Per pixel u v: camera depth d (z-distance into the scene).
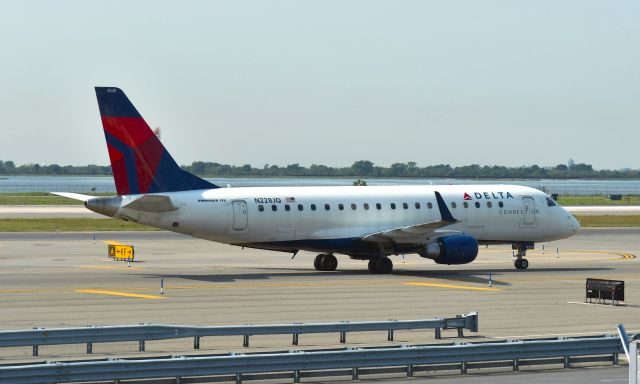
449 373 59.69
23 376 50.16
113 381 53.09
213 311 83.94
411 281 111.44
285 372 57.72
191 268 127.12
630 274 123.88
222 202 115.88
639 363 48.69
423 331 74.94
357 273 122.06
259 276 116.06
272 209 118.44
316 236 120.62
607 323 79.56
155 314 81.62
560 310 87.56
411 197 127.25
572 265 138.75
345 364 56.41
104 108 111.56
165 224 113.69
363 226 123.44
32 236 183.62
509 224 131.38
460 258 121.06
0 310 83.00
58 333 60.56
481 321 80.31
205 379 55.62
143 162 113.31
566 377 58.00
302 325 65.31
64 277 111.69
